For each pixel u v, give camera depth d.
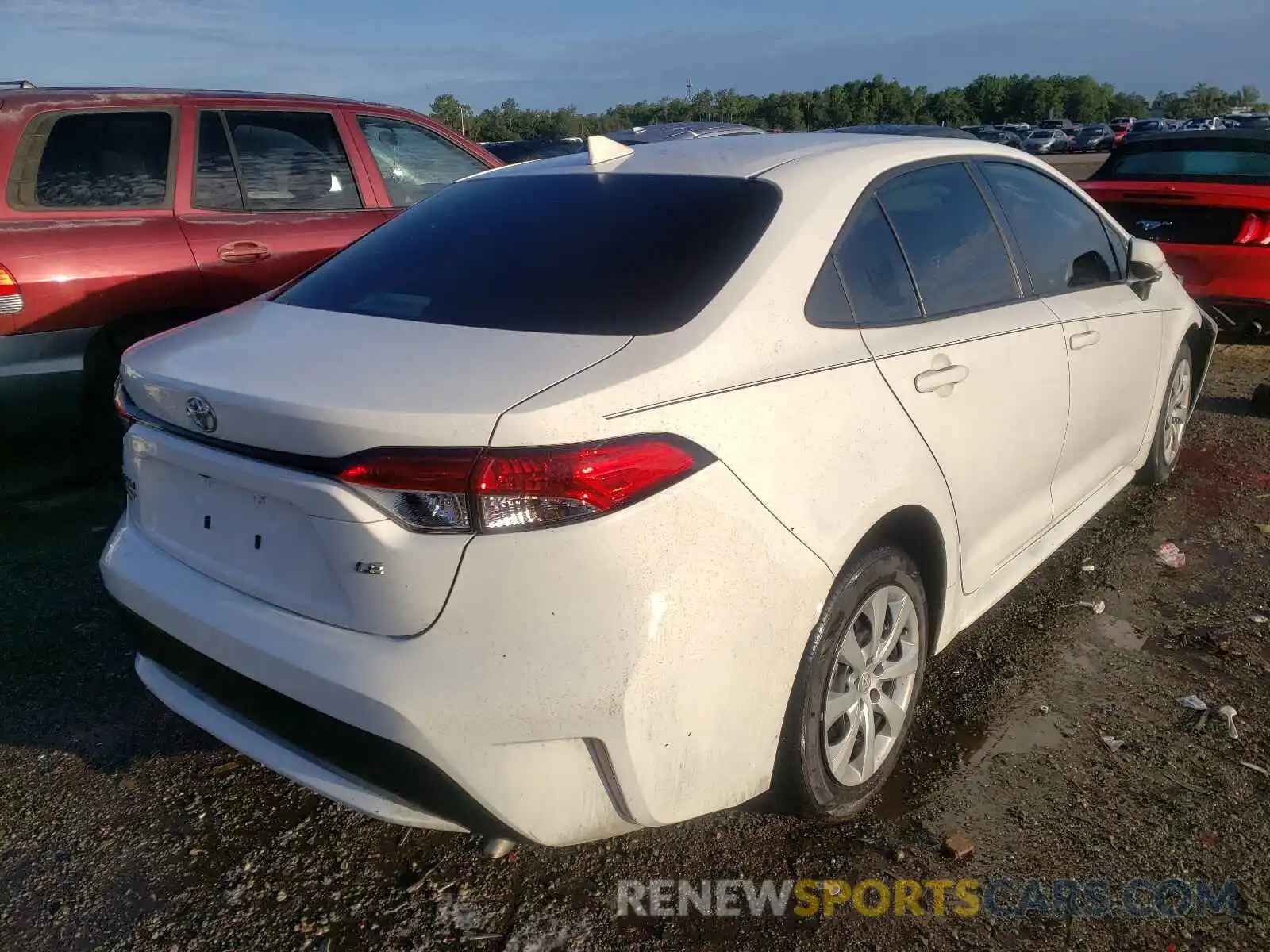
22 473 5.09
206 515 2.32
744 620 2.12
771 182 2.70
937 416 2.70
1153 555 4.14
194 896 2.42
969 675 3.29
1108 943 2.22
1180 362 4.60
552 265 2.55
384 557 1.95
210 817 2.69
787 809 2.47
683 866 2.48
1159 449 4.57
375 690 1.97
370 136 5.73
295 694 2.09
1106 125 62.44
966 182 3.23
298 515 2.10
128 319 4.69
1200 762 2.82
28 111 4.50
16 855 2.54
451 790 2.00
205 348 2.45
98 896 2.42
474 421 1.91
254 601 2.21
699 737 2.10
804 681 2.32
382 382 2.07
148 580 2.43
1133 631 3.55
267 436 2.09
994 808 2.65
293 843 2.60
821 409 2.35
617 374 2.07
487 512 1.90
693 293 2.35
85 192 4.63
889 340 2.63
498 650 1.94
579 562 1.92
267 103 5.30
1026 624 3.61
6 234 4.32
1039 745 2.91
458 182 3.38
